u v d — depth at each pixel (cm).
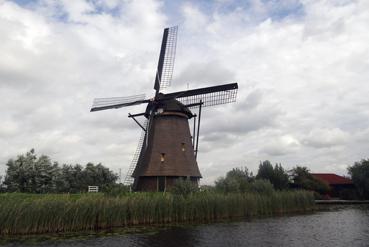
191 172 4312
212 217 3641
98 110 4488
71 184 6250
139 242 2355
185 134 4491
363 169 6750
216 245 2277
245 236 2595
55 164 5234
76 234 2653
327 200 6156
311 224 3250
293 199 4662
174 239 2469
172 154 4278
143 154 4388
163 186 4184
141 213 3219
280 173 5594
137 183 4341
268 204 4359
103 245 2252
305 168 6675
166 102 4494
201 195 3728
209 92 4459
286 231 2820
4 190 4741
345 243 2342
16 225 2638
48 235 2605
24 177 4741
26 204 2714
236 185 4369
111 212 3028
